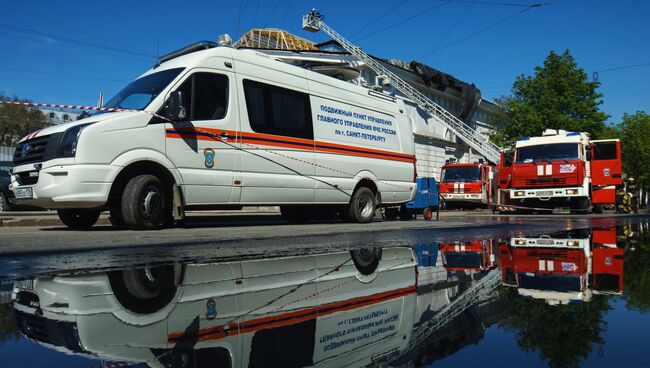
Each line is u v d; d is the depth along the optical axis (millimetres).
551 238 3646
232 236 4004
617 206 17609
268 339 738
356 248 2811
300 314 956
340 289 1312
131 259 2262
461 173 21266
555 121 30875
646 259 2129
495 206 17453
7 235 4180
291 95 6547
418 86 30859
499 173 16078
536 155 14633
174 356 624
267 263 2029
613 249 2689
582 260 2107
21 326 837
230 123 5652
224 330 802
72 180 4504
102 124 4641
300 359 617
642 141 40812
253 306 1048
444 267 1855
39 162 4770
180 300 1133
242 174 5750
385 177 8086
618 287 1291
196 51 5871
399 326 836
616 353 626
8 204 12508
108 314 956
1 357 617
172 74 5340
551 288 1285
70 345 687
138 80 5727
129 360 602
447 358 615
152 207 4953
